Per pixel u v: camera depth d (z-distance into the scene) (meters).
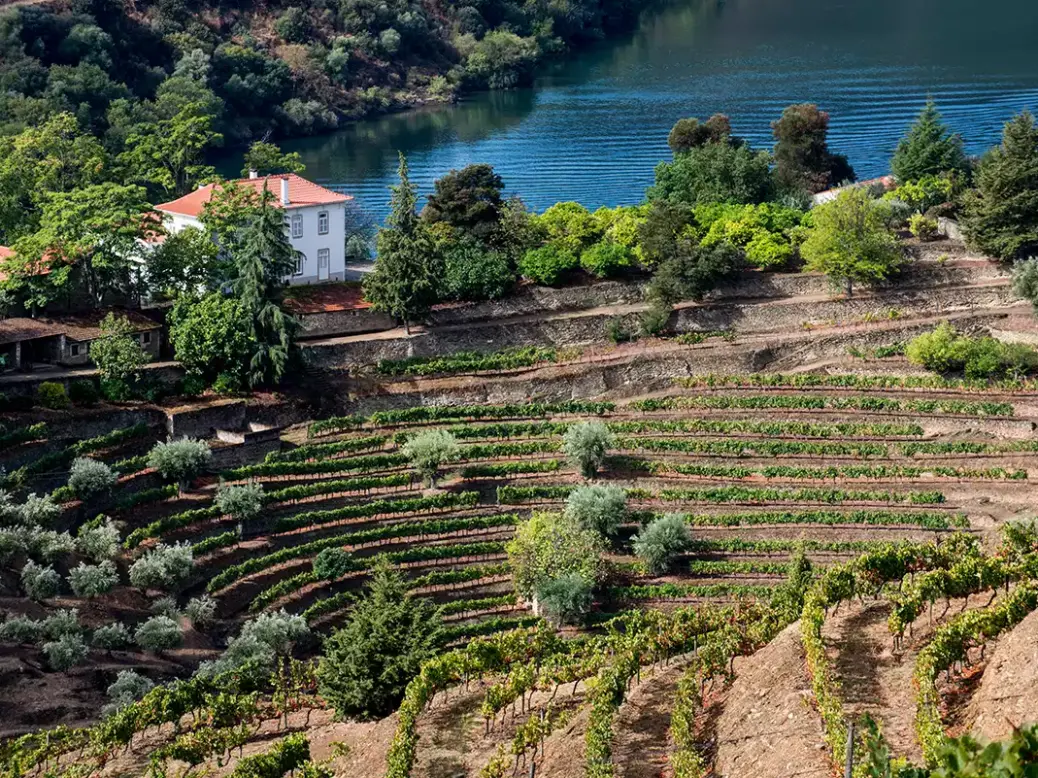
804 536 104.75
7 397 104.62
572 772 60.81
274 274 115.25
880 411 117.94
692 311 130.12
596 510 101.88
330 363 119.19
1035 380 119.56
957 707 57.59
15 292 114.25
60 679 81.69
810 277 135.25
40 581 88.00
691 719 62.09
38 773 69.00
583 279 133.75
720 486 110.44
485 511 107.38
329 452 109.88
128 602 92.62
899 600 68.50
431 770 64.00
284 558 99.38
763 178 152.12
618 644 75.56
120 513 99.19
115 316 115.75
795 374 122.44
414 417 115.50
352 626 77.31
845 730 53.41
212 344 111.38
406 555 101.50
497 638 76.75
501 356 123.25
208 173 152.88
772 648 68.25
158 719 72.06
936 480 109.81
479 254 130.62
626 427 115.81
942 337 121.81
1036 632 58.38
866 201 132.38
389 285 120.88
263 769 64.19
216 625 93.00
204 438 109.44
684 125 166.12
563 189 187.62
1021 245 134.88
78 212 116.56
